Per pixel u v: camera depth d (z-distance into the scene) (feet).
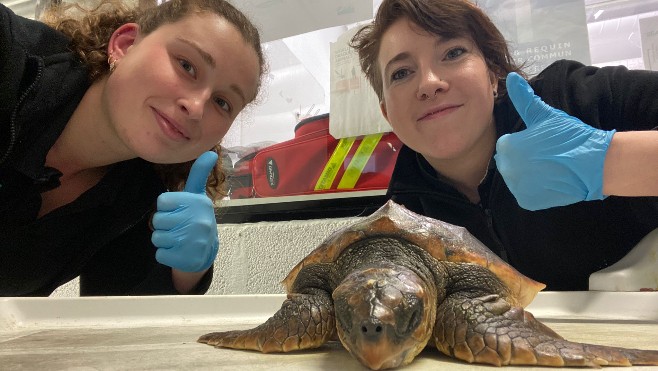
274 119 2.98
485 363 0.74
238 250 2.77
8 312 1.28
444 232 0.99
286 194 2.79
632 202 1.46
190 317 1.45
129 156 1.51
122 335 1.10
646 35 2.31
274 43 2.93
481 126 1.54
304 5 2.83
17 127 1.18
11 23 1.22
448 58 1.53
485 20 1.57
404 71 1.57
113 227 1.60
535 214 1.58
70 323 1.33
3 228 1.34
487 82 1.54
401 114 1.59
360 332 0.70
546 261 1.70
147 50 1.32
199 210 1.63
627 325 1.21
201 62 1.33
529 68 2.37
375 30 1.67
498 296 0.87
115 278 1.81
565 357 0.67
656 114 1.35
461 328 0.77
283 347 0.82
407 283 0.79
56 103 1.28
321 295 0.93
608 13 2.38
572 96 1.57
